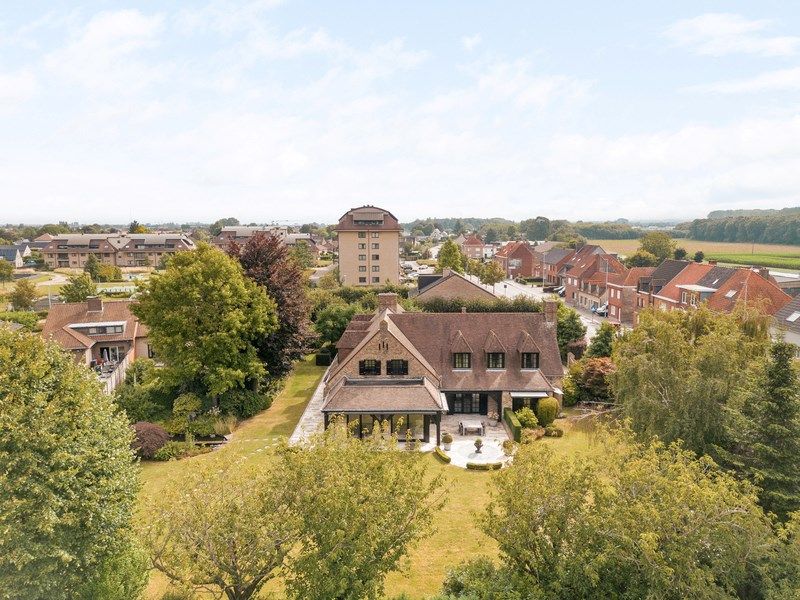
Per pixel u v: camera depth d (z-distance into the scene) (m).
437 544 26.52
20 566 16.81
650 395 28.16
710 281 72.00
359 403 38.75
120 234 193.12
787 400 22.12
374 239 112.69
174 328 43.75
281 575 20.05
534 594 17.36
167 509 19.39
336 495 18.27
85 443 20.05
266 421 45.03
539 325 46.91
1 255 167.00
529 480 18.75
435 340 46.50
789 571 17.14
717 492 17.33
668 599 16.81
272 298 50.72
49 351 21.02
